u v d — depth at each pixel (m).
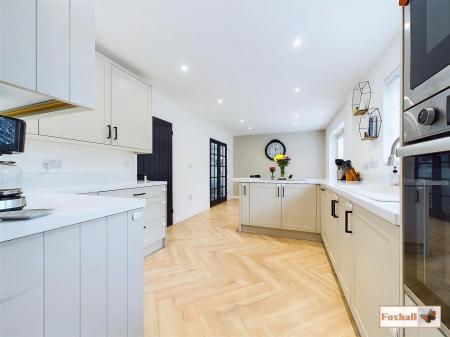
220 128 6.85
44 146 2.04
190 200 4.94
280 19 1.92
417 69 0.71
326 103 4.27
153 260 2.52
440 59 0.61
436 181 0.64
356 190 1.69
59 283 0.73
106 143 2.36
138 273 1.06
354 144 3.50
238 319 1.53
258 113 5.06
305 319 1.53
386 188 1.91
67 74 0.90
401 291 0.81
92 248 0.84
